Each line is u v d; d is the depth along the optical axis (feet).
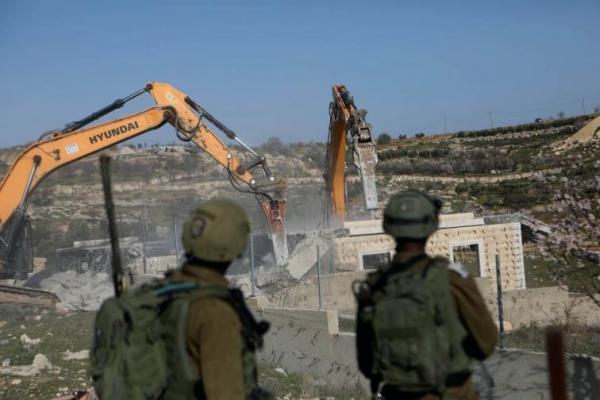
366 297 12.69
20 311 59.88
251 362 10.95
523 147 227.61
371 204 77.66
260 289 54.08
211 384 10.11
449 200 157.99
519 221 80.69
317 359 37.60
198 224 11.03
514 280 76.59
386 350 12.09
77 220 140.26
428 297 11.91
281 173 202.28
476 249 77.36
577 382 23.40
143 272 67.36
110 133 71.41
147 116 72.38
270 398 11.57
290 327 39.96
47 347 44.45
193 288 10.72
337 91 80.28
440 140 274.77
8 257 66.28
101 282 73.67
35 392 31.99
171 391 10.51
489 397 26.50
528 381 25.23
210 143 73.82
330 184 86.43
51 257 97.86
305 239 70.38
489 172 196.65
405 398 12.12
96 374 10.89
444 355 11.89
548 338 10.87
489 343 12.22
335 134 84.48
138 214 139.03
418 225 12.51
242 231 11.23
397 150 258.37
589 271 26.05
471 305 12.08
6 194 67.36
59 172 188.65
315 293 51.90
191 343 10.44
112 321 10.76
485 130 268.82
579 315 50.11
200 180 183.62
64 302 65.92
